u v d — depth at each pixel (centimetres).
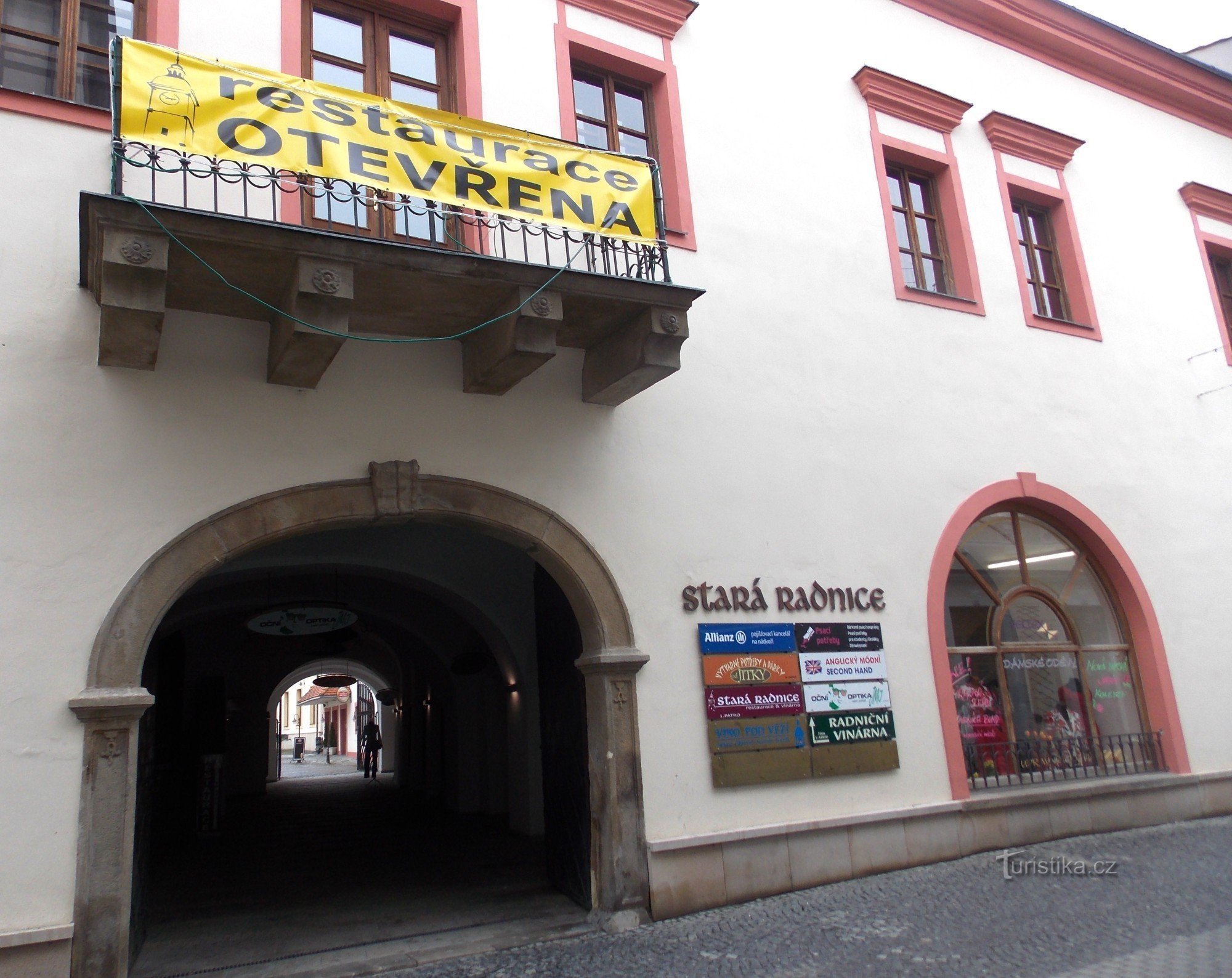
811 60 924
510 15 752
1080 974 494
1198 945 530
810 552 779
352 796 1780
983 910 623
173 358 570
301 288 510
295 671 2212
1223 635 1024
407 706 1870
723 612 723
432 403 646
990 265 979
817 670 750
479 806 1338
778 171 864
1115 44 1153
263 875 898
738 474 761
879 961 528
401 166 571
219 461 569
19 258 540
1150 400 1056
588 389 693
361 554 1013
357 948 600
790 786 716
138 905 592
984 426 917
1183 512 1040
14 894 468
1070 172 1087
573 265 701
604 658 654
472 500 640
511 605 1089
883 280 896
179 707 1298
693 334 771
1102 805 873
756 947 561
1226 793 955
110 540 529
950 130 995
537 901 703
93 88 609
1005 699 883
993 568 914
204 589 1088
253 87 536
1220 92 1248
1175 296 1127
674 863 648
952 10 1048
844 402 836
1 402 518
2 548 502
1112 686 957
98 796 492
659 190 663
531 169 616
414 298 580
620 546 691
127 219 473
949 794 791
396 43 725
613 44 805
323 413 609
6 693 487
